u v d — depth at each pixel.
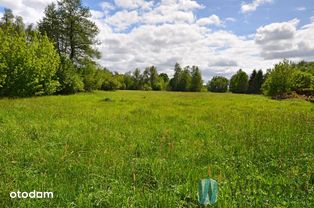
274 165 8.34
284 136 11.88
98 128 13.25
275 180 7.17
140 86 124.00
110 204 5.73
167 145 10.70
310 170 7.69
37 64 39.53
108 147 9.92
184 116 19.14
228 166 8.20
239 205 5.79
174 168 7.88
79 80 52.53
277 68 55.31
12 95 37.78
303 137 11.46
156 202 5.86
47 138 10.98
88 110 20.97
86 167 7.73
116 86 86.38
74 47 56.09
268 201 6.02
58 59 45.44
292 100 42.19
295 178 7.25
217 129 13.95
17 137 10.88
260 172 7.93
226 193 6.28
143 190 6.34
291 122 15.33
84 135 11.61
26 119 15.38
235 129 13.67
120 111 21.09
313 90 51.41
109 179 6.99
